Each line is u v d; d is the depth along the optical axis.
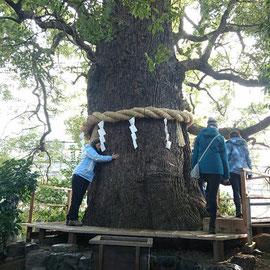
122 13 6.09
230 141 5.75
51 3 4.77
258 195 4.86
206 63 6.76
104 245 3.48
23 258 4.45
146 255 3.37
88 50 5.84
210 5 7.20
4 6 6.85
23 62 5.38
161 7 6.09
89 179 5.18
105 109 5.83
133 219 4.86
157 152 5.35
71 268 3.93
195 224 4.85
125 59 5.94
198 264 3.74
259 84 6.95
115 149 5.46
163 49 4.46
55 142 11.54
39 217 9.04
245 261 4.01
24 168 4.83
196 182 5.70
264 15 7.40
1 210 4.27
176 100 6.02
